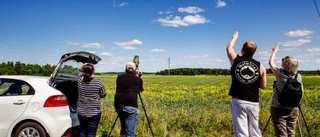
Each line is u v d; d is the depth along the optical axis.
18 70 67.56
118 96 7.59
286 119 6.96
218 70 136.75
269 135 9.72
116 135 9.69
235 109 5.91
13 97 7.59
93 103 7.37
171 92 34.19
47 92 7.57
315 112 13.42
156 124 10.52
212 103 22.00
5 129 7.49
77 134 7.79
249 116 5.88
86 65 7.34
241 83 5.86
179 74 138.12
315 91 34.44
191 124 10.73
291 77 6.82
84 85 7.33
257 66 5.89
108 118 10.96
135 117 7.62
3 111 7.51
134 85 7.65
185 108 17.05
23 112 7.48
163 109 16.33
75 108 7.85
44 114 7.42
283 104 6.82
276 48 7.12
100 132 10.00
